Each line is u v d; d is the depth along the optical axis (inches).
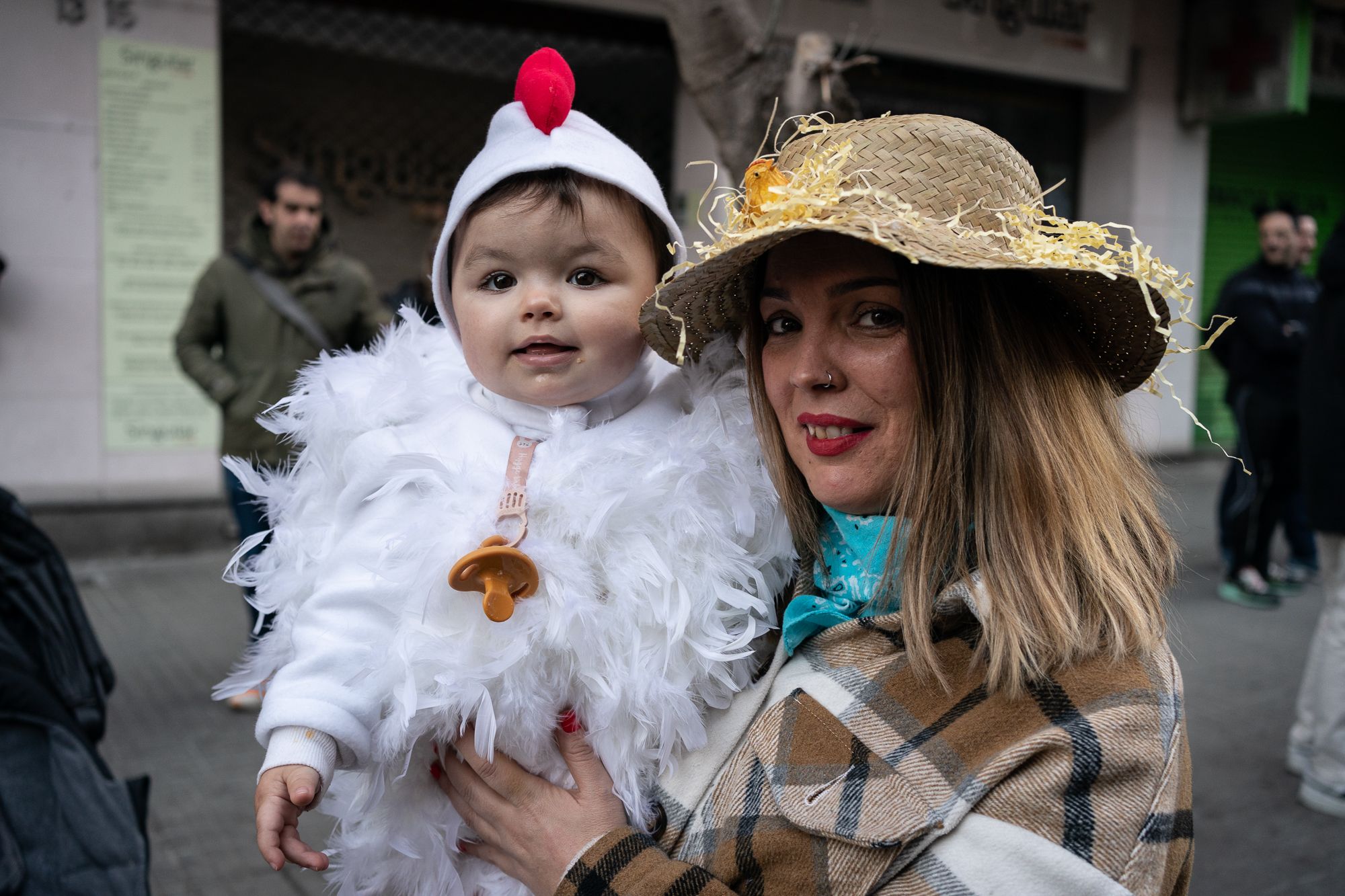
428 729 45.3
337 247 173.2
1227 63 351.6
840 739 41.3
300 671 43.6
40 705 73.2
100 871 69.8
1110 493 42.1
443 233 48.1
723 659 43.2
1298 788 140.7
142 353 239.1
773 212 39.6
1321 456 134.6
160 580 223.5
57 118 226.1
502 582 41.6
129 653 181.3
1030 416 41.2
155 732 150.1
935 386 41.3
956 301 41.2
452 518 43.8
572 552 43.5
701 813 43.9
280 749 42.7
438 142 285.1
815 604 44.9
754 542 47.3
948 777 38.6
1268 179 403.5
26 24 221.3
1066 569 40.6
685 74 86.7
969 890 37.0
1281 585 234.2
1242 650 195.2
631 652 43.0
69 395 233.3
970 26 315.0
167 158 237.1
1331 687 132.8
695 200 289.1
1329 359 135.9
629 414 50.1
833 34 289.7
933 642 42.2
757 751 43.4
